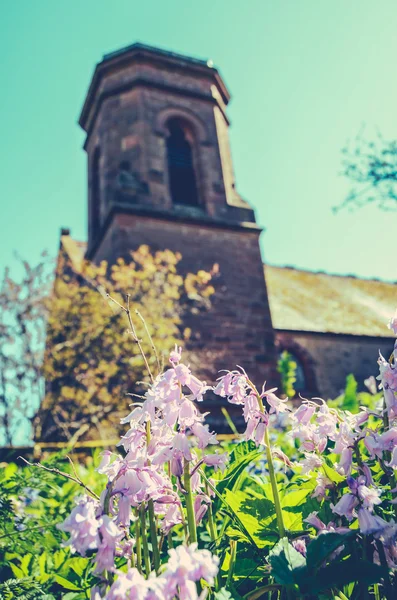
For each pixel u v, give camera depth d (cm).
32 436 1087
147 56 1686
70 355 1132
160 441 152
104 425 1054
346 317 2225
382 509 161
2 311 1174
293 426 170
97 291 1252
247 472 263
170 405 146
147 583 104
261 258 1510
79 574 203
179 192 1570
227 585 147
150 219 1394
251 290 1441
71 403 1205
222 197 1576
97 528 118
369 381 647
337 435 152
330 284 2652
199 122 1689
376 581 125
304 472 163
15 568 226
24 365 1141
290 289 2358
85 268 1292
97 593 111
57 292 1234
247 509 165
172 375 149
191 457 142
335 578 126
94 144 1795
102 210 1517
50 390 1253
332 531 141
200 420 152
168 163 1599
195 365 1235
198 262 1404
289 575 126
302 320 2031
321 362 1934
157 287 1201
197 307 1335
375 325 2219
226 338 1334
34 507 347
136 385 1052
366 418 155
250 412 155
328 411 164
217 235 1473
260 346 1370
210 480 176
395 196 770
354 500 135
